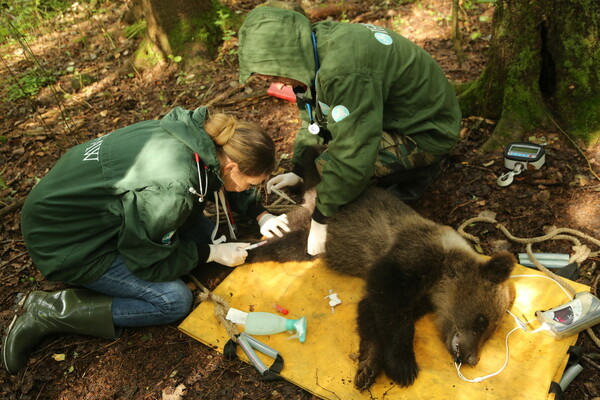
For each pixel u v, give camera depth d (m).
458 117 4.00
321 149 4.35
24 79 6.56
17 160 5.36
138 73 6.57
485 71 5.06
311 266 3.94
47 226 3.18
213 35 6.73
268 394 3.12
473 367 3.19
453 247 3.69
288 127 5.45
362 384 3.05
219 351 3.36
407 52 3.57
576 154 4.55
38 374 3.34
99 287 3.42
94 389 3.24
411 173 4.13
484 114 5.13
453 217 4.29
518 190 4.38
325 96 3.32
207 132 3.12
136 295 3.43
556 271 3.71
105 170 3.05
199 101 5.98
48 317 3.39
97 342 3.52
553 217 4.11
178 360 3.36
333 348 3.31
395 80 3.54
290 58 3.29
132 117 5.86
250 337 3.35
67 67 7.02
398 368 3.11
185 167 2.99
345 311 3.56
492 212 4.25
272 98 5.89
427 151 3.99
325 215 3.51
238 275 3.86
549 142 4.68
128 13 7.88
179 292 3.49
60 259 3.21
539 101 4.81
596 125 4.54
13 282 4.00
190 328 3.46
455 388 3.06
